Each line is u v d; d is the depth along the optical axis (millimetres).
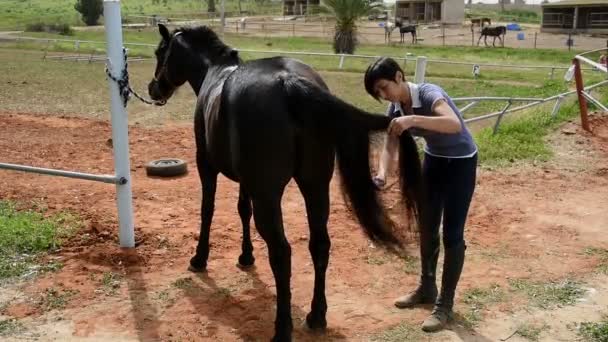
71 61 23750
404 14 62719
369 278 4637
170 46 4945
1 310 4090
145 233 5484
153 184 7324
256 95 3291
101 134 10203
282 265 3398
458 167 3688
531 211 6238
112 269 4762
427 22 60719
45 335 3795
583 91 9867
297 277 4652
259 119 3258
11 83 16734
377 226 3289
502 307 4152
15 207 6211
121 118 4848
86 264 4832
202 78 4711
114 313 4074
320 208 3613
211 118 3742
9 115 11734
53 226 5539
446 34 48750
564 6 49531
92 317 4020
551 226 5789
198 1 94438
